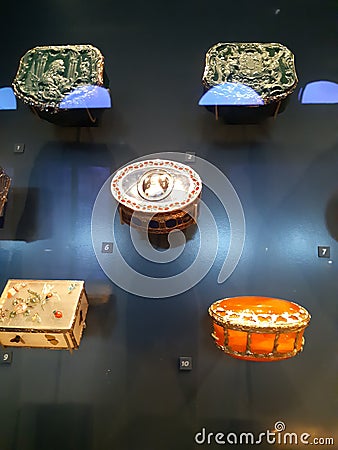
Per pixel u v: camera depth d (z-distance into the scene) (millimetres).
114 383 325
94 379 325
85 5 409
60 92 326
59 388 324
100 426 318
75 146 373
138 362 327
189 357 327
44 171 368
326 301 336
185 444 314
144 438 316
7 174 368
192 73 388
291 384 322
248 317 286
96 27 404
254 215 354
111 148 372
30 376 327
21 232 355
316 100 376
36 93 326
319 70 384
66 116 351
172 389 323
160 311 336
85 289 339
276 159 365
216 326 294
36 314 289
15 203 361
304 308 320
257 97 321
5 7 410
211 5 405
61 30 405
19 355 330
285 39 393
